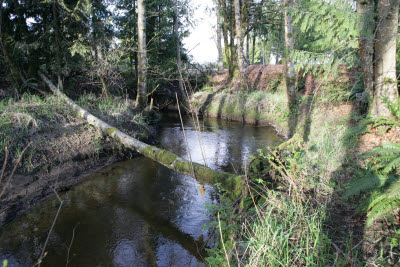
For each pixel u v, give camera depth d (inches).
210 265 110.8
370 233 100.0
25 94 278.7
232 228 119.0
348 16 153.9
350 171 146.8
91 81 369.7
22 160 191.3
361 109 239.3
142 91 369.4
